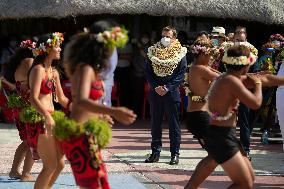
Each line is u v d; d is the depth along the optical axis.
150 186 14.86
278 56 17.25
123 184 15.03
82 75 9.55
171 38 17.27
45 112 12.13
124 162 17.97
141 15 31.00
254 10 27.95
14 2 28.12
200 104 14.02
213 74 13.73
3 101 23.25
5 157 18.56
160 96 17.25
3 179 15.53
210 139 11.16
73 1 27.12
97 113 9.52
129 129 25.84
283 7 28.36
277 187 14.98
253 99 10.74
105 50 9.80
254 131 25.50
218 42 18.34
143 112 29.41
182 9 27.55
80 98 9.40
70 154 9.95
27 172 15.37
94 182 9.75
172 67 17.06
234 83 10.82
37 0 27.89
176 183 15.22
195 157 19.00
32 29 32.97
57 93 13.02
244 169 10.92
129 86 30.05
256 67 20.00
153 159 17.91
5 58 29.88
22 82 13.88
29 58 14.07
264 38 31.55
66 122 9.78
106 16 30.61
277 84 11.90
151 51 17.28
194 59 14.24
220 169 16.98
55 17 27.58
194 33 31.17
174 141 17.59
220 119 11.02
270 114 21.97
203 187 14.80
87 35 9.85
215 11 27.77
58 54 12.66
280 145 21.91
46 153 12.48
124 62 29.73
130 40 31.00
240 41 17.33
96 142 9.85
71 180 15.31
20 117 13.23
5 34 33.41
